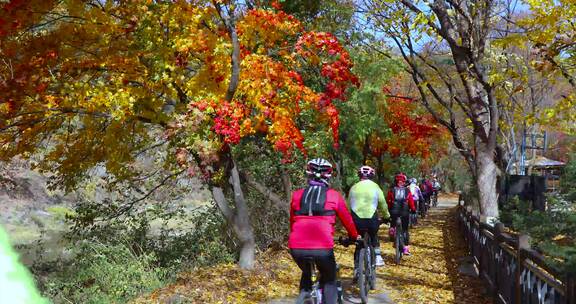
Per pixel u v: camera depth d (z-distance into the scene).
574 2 10.90
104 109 9.42
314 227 5.84
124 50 10.29
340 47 11.36
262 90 9.97
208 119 9.70
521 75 15.07
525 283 5.98
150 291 9.34
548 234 6.24
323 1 14.77
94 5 10.16
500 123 17.98
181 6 9.54
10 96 9.34
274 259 11.59
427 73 20.17
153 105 10.15
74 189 12.62
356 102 14.23
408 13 16.02
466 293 9.23
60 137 11.90
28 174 27.03
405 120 22.73
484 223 10.09
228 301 8.20
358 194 8.97
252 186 13.14
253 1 12.02
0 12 9.20
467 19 14.78
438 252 14.27
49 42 9.78
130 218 13.25
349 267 11.80
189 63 10.75
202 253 11.96
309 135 12.34
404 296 8.99
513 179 15.80
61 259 13.01
